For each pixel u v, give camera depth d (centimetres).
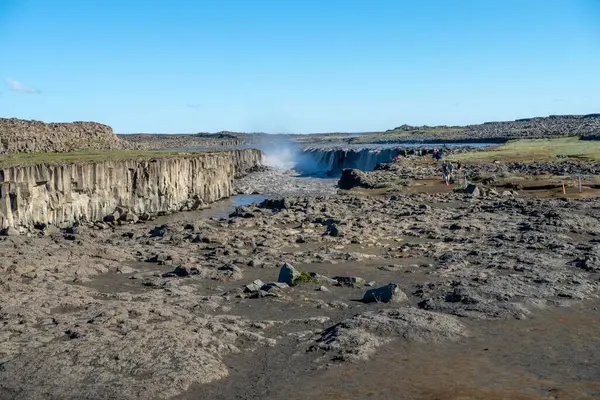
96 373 1582
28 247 3491
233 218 5088
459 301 2305
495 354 1762
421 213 5066
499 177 7594
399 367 1669
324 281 2702
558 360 1702
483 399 1425
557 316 2130
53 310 2223
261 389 1541
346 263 3169
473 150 12788
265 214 5344
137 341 1795
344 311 2273
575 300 2320
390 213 5216
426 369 1650
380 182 7856
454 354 1769
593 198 5612
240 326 2062
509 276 2678
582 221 4159
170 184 7056
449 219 4719
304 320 2133
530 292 2408
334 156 13525
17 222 5191
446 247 3544
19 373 1575
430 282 2641
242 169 12575
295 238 3956
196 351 1748
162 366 1633
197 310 2277
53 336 1866
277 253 3459
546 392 1457
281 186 9662
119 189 6419
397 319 2028
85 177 6000
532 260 3023
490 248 3416
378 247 3631
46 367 1608
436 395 1462
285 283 2655
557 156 10369
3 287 2505
